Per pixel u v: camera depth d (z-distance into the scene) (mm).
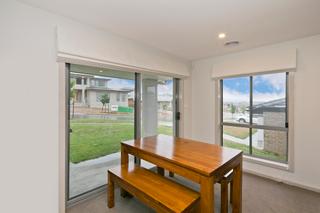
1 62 1602
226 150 2102
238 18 1967
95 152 2660
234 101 3490
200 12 1848
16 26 1672
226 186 1903
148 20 2033
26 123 1745
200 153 1989
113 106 2826
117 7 1764
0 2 1592
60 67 1966
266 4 1685
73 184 2449
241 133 3393
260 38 2561
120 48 2479
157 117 3551
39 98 1820
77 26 2053
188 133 3900
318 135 2479
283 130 2877
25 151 1743
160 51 3104
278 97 2943
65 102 2072
